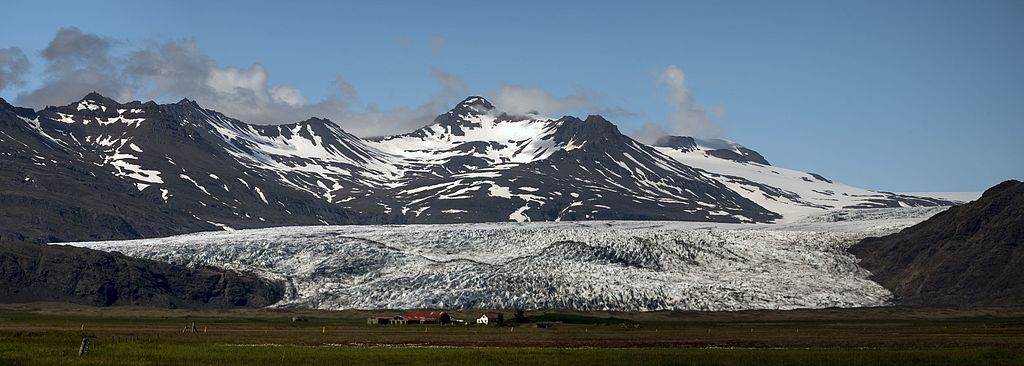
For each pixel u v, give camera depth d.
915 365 119.19
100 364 113.50
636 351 138.88
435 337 176.12
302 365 115.75
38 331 173.88
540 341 164.62
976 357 127.31
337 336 177.12
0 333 158.88
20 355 120.56
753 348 147.62
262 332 190.00
